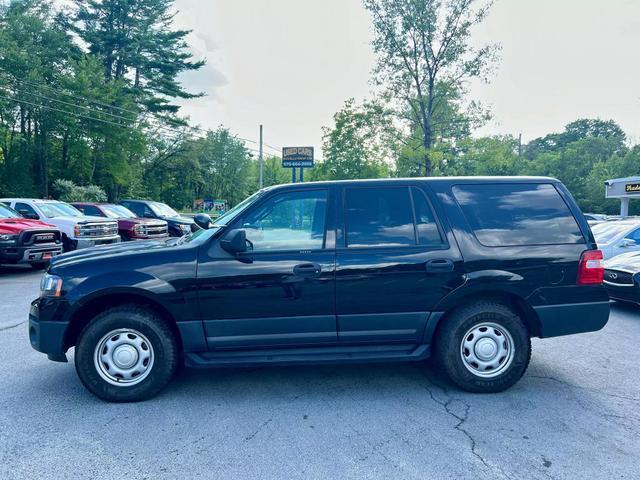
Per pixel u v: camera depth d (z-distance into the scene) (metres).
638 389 3.92
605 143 67.62
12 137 32.81
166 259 3.66
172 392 3.87
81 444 2.98
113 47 38.00
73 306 3.56
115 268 3.62
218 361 3.66
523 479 2.56
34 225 10.58
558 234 3.91
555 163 56.31
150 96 40.31
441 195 3.92
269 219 3.82
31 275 10.84
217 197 67.62
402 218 3.87
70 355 4.87
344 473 2.63
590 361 4.66
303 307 3.71
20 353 4.89
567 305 3.84
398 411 3.48
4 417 3.38
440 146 26.59
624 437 3.05
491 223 3.89
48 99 30.58
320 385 4.04
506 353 3.82
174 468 2.69
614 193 21.88
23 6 33.84
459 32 25.39
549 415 3.40
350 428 3.20
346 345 3.82
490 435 3.08
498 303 3.85
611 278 7.04
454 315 3.80
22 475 2.62
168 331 3.68
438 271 3.74
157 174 49.69
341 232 3.81
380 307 3.75
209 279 3.63
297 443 2.99
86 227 12.41
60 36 33.50
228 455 2.84
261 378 4.21
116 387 3.62
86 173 34.81
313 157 23.67
